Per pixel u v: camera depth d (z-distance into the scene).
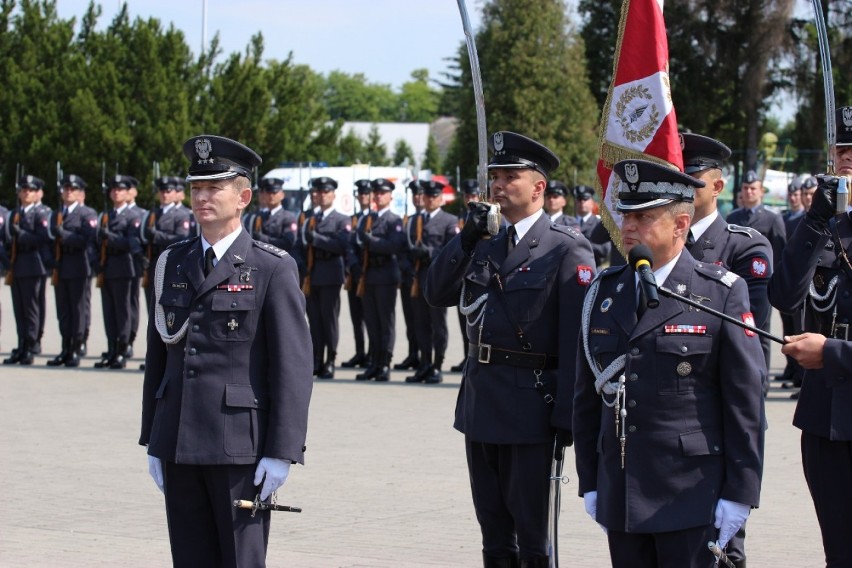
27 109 44.19
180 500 6.20
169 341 6.21
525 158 7.23
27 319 19.06
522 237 7.25
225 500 6.07
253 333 6.14
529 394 7.04
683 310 5.49
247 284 6.15
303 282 18.11
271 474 6.04
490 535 7.28
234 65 45.97
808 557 8.24
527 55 50.44
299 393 6.09
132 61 44.41
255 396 6.11
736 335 5.45
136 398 15.41
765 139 39.53
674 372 5.45
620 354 5.57
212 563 6.22
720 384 5.48
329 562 8.05
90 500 9.85
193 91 45.97
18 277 18.95
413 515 9.38
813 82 46.47
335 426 13.42
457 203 44.56
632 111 7.67
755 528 9.05
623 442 5.47
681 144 7.67
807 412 6.86
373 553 8.28
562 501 10.12
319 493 10.12
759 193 16.19
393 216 17.73
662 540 5.42
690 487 5.41
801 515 9.45
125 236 18.33
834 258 6.93
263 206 18.73
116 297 18.38
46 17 47.94
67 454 11.73
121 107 42.66
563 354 6.97
